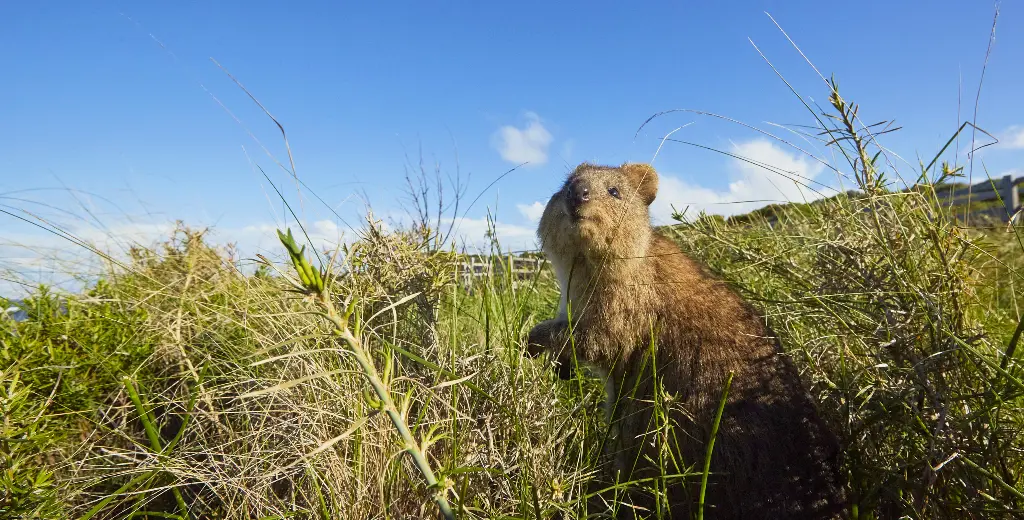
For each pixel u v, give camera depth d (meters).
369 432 0.26
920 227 0.30
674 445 0.31
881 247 0.30
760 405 0.30
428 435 0.17
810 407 0.31
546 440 0.28
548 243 0.39
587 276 0.37
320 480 0.25
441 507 0.16
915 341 0.28
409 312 0.35
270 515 0.24
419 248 0.36
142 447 0.26
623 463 0.33
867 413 0.29
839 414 0.31
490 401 0.29
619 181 0.38
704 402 0.31
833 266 0.32
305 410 0.27
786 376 0.31
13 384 0.24
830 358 0.34
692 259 0.38
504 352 0.32
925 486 0.24
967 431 0.24
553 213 0.38
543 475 0.26
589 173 0.38
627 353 0.35
